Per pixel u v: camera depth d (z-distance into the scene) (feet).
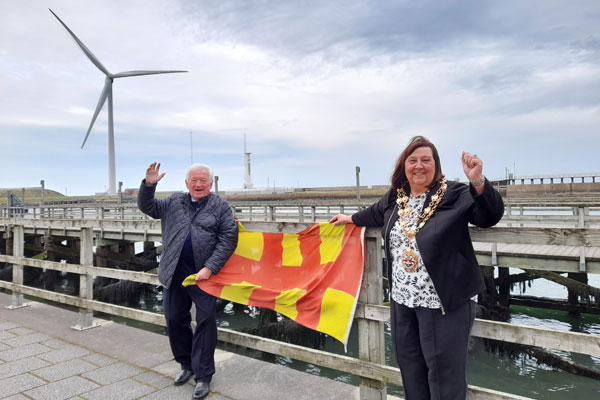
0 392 10.18
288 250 10.17
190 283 10.00
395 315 7.00
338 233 9.37
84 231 15.55
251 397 9.80
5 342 13.88
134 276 13.43
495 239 7.38
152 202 10.31
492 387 22.94
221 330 11.53
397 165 7.20
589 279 47.16
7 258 19.21
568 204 34.63
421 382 6.84
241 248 10.75
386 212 7.41
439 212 6.51
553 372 24.04
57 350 13.10
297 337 28.25
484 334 7.52
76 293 50.03
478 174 5.90
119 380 10.85
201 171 10.14
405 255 6.69
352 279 8.96
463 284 6.34
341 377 24.85
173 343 10.52
